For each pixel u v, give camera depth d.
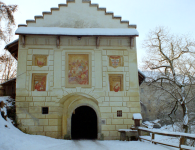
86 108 26.73
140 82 21.33
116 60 17.59
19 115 16.23
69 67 17.19
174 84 23.95
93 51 17.55
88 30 17.19
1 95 20.80
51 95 16.69
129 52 17.73
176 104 23.62
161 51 23.41
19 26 17.41
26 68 16.89
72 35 16.55
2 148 10.81
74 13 17.95
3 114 15.12
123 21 17.98
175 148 10.98
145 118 40.84
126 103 17.03
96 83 17.12
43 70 16.98
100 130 16.86
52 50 17.30
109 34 16.73
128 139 14.57
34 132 16.12
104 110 16.84
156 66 23.84
